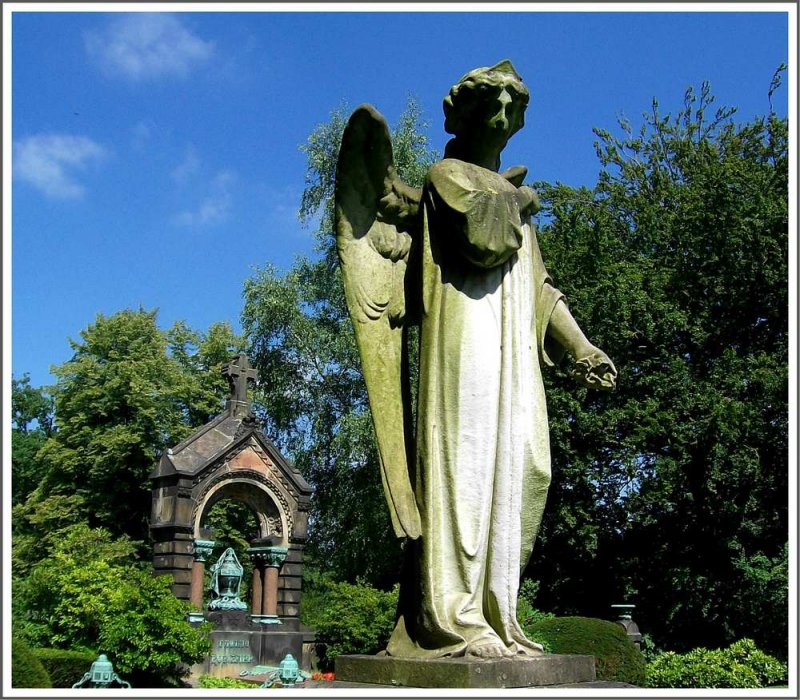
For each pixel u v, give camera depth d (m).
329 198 33.09
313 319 34.00
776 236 27.73
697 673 16.23
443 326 5.40
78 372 41.31
